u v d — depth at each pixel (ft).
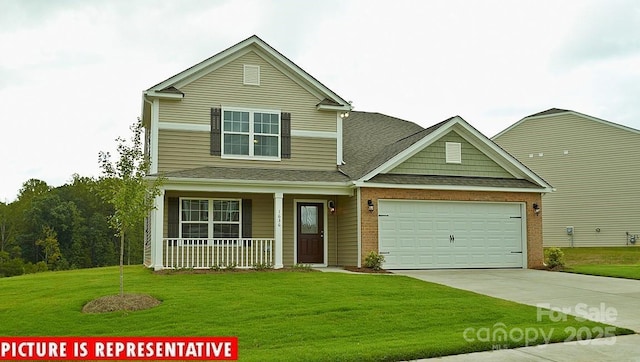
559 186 109.29
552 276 58.95
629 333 33.55
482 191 67.56
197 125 65.05
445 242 66.23
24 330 34.60
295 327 34.01
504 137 116.57
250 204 66.28
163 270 57.62
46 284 51.80
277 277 52.75
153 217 62.03
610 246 102.94
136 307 38.83
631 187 102.12
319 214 69.62
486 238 67.72
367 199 63.52
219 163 65.41
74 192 229.25
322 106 69.05
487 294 46.11
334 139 70.08
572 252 100.48
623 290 48.73
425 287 48.16
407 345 29.94
